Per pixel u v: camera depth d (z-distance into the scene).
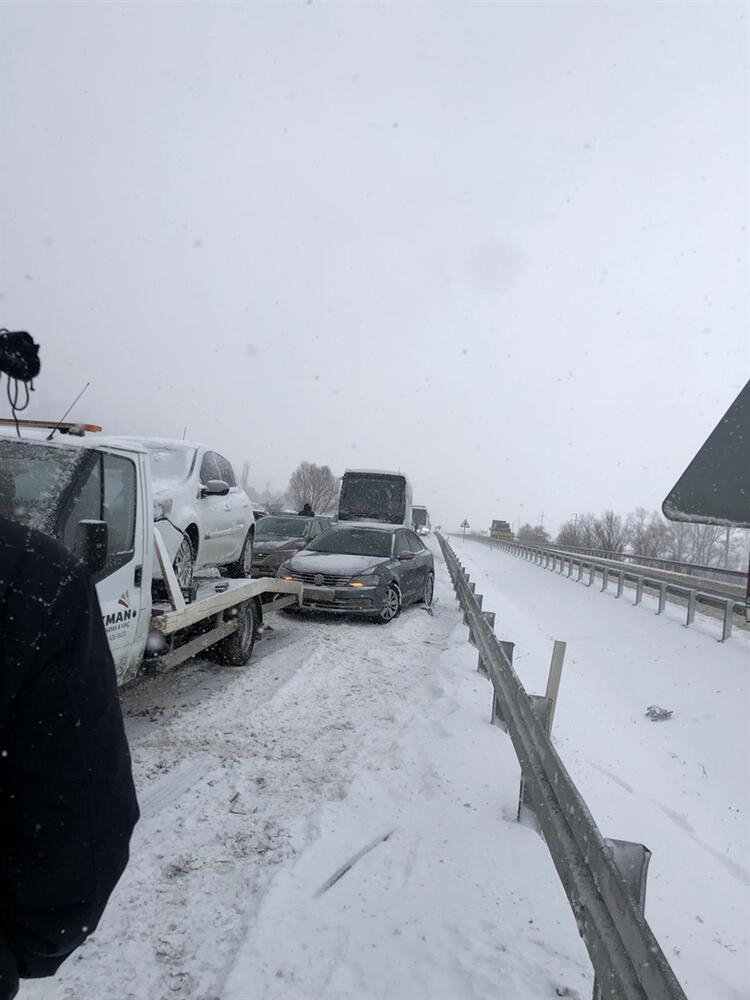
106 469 5.01
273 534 17.08
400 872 3.90
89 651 1.37
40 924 1.30
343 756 5.57
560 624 16.52
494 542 58.03
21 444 4.56
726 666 10.91
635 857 3.08
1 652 1.25
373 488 22.62
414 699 7.36
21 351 1.63
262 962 3.07
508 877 3.91
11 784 1.28
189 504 7.84
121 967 3.02
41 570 1.32
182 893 3.57
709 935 4.08
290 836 4.20
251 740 5.82
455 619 13.37
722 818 6.16
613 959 2.56
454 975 3.09
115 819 1.37
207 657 8.21
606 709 9.33
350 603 11.38
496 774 5.42
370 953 3.20
